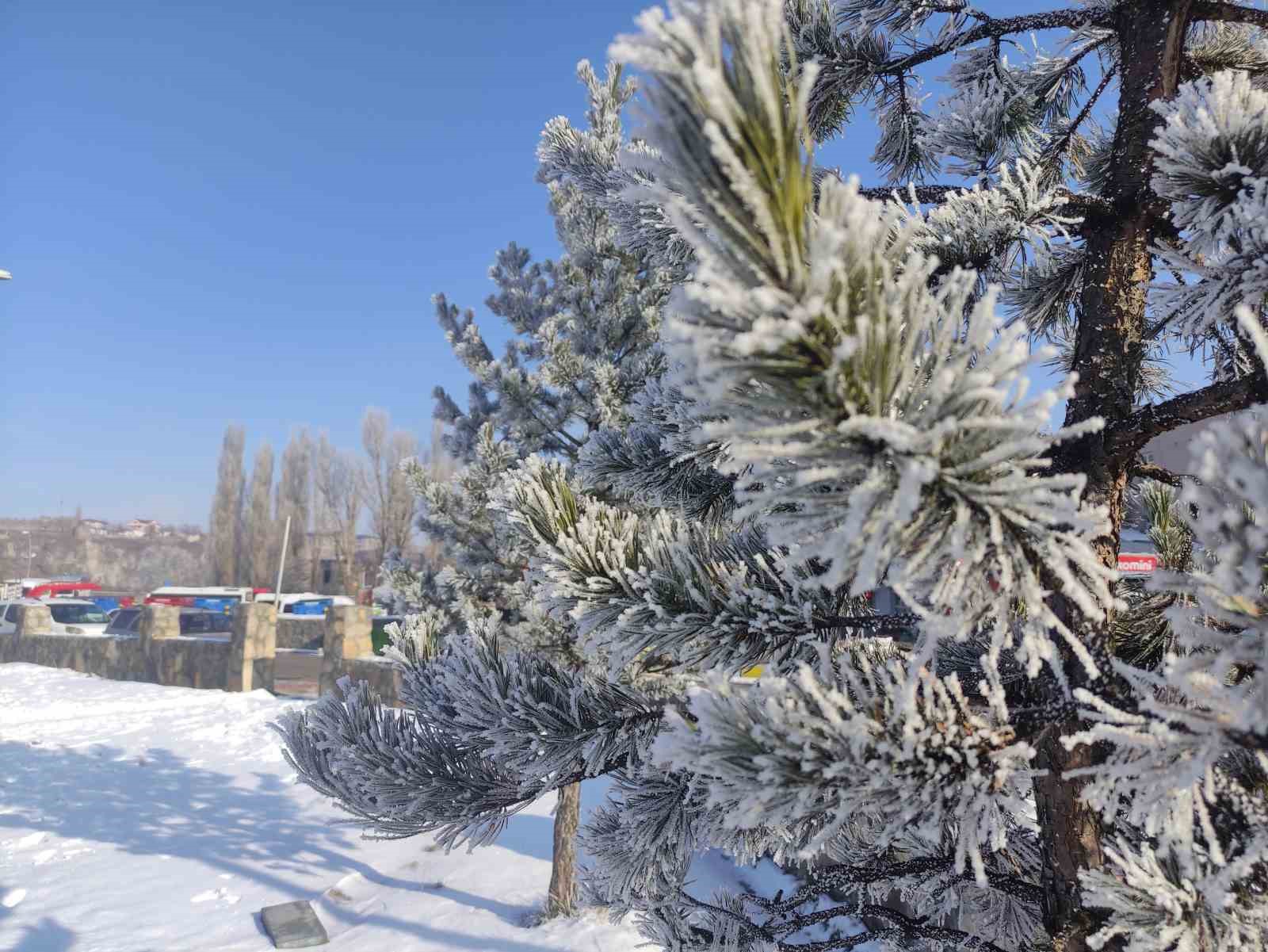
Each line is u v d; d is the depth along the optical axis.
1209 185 1.34
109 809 8.54
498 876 6.88
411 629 2.78
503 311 8.70
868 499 0.71
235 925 5.89
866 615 1.59
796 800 1.02
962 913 2.10
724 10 0.66
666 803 1.96
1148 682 0.90
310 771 2.61
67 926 5.75
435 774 2.36
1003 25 2.27
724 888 2.27
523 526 1.76
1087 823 1.48
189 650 16.70
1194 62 2.24
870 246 0.75
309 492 47.00
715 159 0.68
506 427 7.70
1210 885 0.97
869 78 2.71
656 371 6.67
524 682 2.09
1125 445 1.57
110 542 65.62
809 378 0.74
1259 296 1.29
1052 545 0.82
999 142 2.58
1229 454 0.70
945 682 1.18
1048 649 0.91
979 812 1.05
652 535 1.76
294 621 25.36
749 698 1.12
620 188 2.45
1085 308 1.81
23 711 13.55
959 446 0.81
